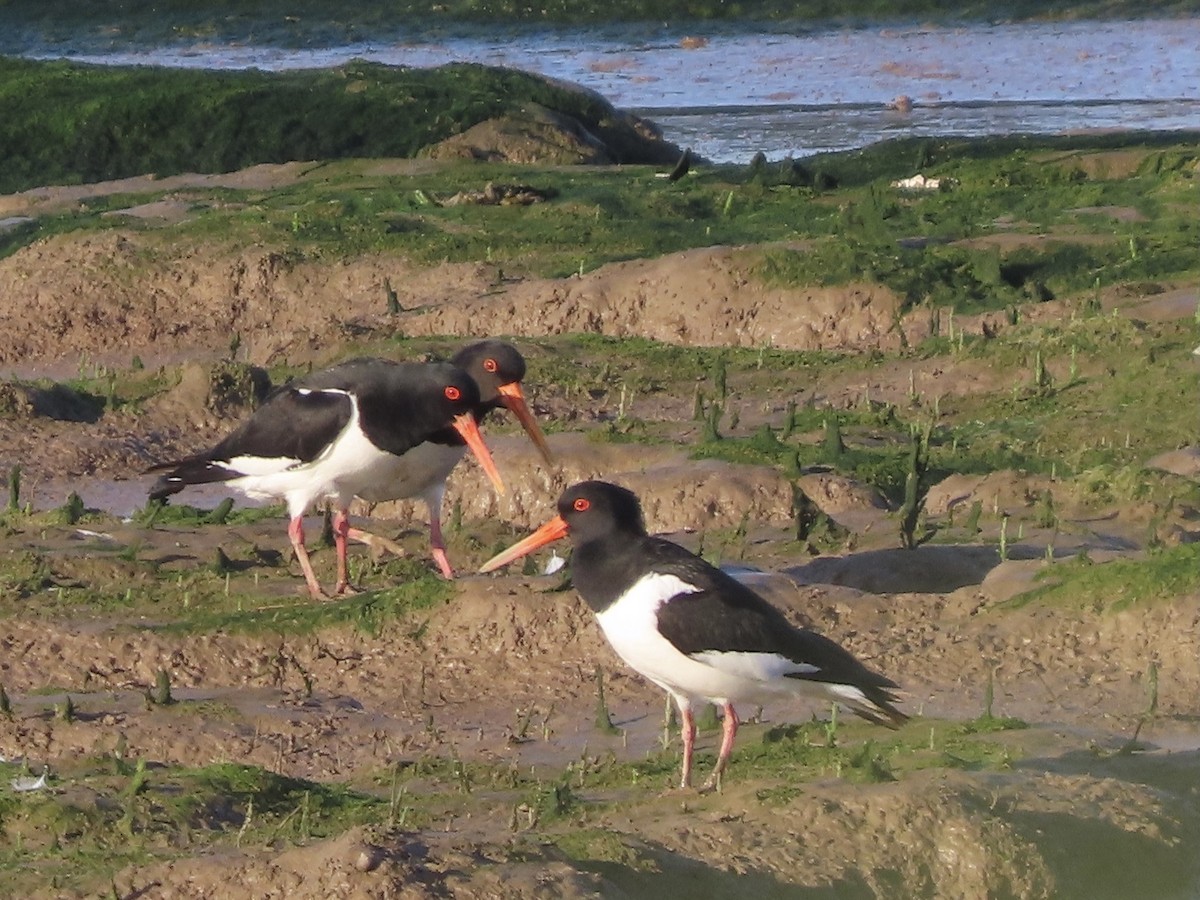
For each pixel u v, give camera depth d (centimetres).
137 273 2517
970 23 4094
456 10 4209
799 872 912
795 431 1853
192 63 3934
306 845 906
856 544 1515
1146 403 1858
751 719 1194
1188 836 981
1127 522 1569
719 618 1000
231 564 1508
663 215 2652
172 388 2064
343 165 3038
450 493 1722
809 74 3738
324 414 1398
